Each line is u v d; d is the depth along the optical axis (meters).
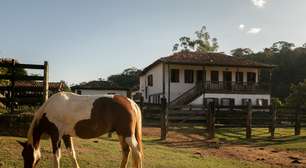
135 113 8.64
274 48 109.94
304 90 51.62
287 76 90.38
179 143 19.28
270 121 24.25
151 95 49.19
